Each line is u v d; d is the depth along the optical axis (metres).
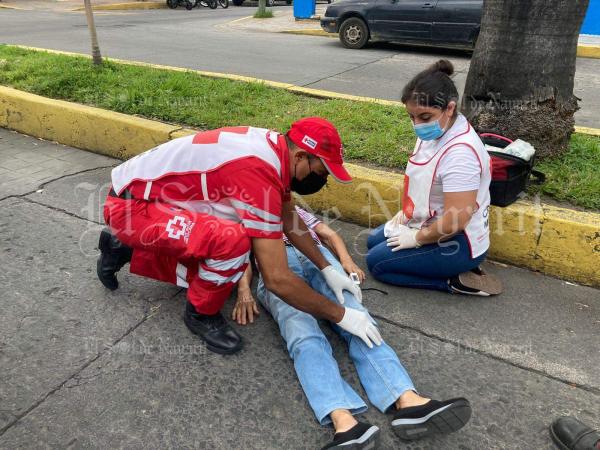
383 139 3.97
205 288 2.23
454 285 2.76
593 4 10.98
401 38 9.22
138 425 1.96
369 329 2.16
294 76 6.82
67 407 2.03
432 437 1.95
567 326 2.57
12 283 2.76
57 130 4.72
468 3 8.48
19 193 3.76
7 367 2.21
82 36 10.17
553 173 3.45
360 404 1.98
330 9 9.65
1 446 1.85
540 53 3.45
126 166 2.27
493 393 2.16
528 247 2.99
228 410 2.04
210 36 10.81
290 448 1.90
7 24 12.01
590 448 1.82
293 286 2.06
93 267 2.92
